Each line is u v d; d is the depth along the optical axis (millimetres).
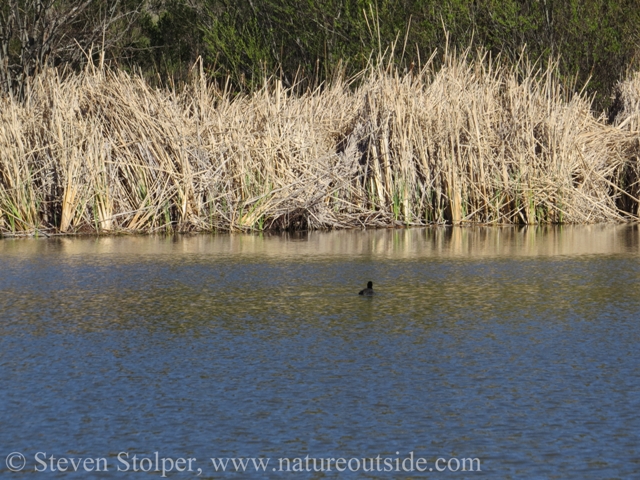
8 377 14859
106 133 34938
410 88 37688
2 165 33406
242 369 15234
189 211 34562
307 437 12297
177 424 12789
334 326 18203
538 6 59344
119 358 15922
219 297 21109
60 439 12312
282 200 35156
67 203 33438
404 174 36469
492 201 37031
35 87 36375
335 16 62406
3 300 20766
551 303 20438
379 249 29391
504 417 12977
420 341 16984
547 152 37656
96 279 23516
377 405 13469
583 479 11023
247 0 67500
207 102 36875
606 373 14945
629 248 29547
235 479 11094
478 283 22938
